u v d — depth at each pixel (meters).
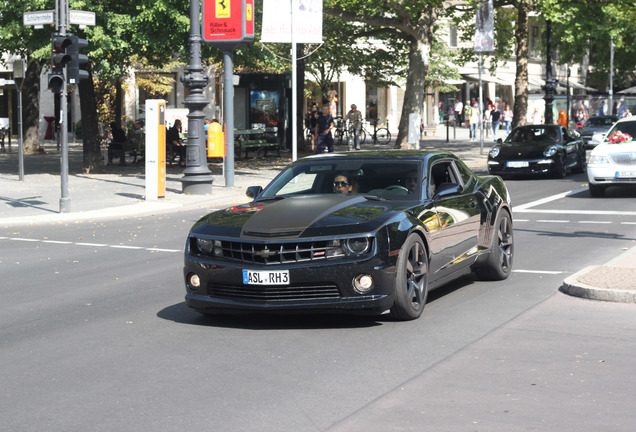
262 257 7.61
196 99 21.78
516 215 16.78
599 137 33.22
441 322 7.99
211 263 7.80
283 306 7.60
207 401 5.74
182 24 26.12
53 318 8.65
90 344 7.48
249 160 34.50
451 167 9.59
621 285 8.84
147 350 7.20
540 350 6.90
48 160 34.47
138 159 34.47
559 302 8.76
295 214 7.93
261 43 29.66
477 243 9.59
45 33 25.84
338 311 7.60
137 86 48.91
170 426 5.25
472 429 5.09
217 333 7.77
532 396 5.71
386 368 6.46
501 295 9.25
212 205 20.27
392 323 7.98
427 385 6.00
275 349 7.12
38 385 6.23
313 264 7.51
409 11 34.19
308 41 22.52
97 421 5.38
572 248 12.57
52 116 51.72
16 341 7.67
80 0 25.47
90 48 25.94
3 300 9.71
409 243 7.92
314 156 9.48
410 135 35.12
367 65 43.72
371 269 7.53
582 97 62.59
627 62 70.25
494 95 70.94
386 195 8.66
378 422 5.24
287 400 5.73
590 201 19.03
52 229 16.55
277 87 38.72
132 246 14.04
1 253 13.55
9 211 18.98
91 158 28.84
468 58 44.53
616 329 7.56
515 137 26.66
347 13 34.03
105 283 10.70
